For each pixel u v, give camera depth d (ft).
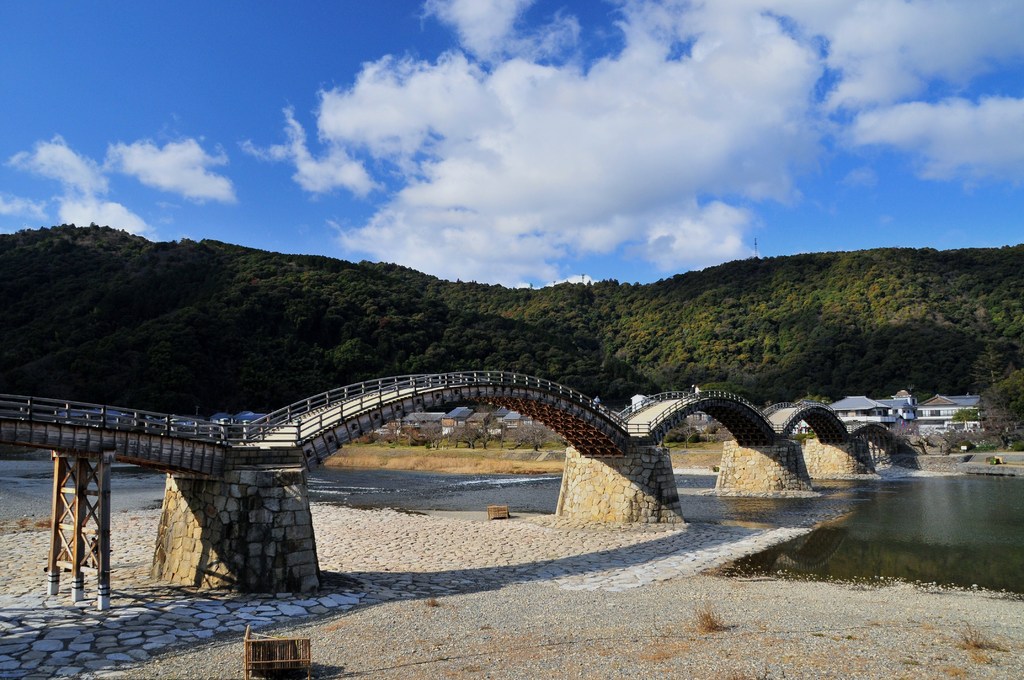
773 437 229.86
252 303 483.51
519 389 134.10
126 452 75.10
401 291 604.08
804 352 535.60
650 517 149.07
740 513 177.06
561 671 54.60
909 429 374.02
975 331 490.90
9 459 335.67
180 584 84.64
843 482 265.54
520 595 87.66
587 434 151.02
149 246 632.79
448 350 503.20
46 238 615.57
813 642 63.21
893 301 560.20
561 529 147.23
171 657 58.70
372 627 69.00
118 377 379.76
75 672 54.70
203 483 86.63
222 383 406.82
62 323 442.09
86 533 74.90
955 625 71.10
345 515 170.50
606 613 76.69
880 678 52.47
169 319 438.40
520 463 334.44
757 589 92.89
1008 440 335.26
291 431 93.40
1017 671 54.19
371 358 461.78
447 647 62.03
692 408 186.70
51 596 77.10
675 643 63.26
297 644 53.01
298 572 82.17
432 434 402.31
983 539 136.26
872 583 97.50
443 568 107.04
